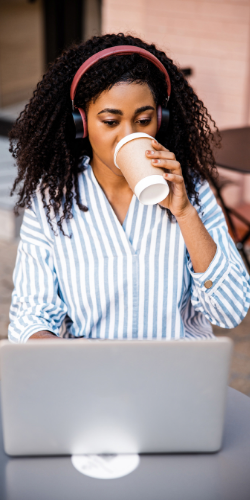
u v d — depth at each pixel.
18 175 1.29
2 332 2.69
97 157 1.17
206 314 1.21
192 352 0.84
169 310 1.23
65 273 1.23
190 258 1.17
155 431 0.90
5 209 3.72
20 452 0.91
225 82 3.79
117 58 1.04
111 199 1.22
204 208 1.26
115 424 0.89
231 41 3.65
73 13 5.78
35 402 0.87
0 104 5.91
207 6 3.66
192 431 0.91
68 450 0.92
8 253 3.57
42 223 1.24
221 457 0.94
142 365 0.85
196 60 3.85
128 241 1.20
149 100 1.06
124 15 4.05
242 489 0.88
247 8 3.50
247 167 2.33
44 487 0.87
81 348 0.83
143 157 0.95
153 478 0.89
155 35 3.96
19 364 0.84
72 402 0.87
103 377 0.85
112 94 1.04
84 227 1.21
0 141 5.22
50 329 1.15
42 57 5.88
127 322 1.23
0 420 1.03
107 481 0.88
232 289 1.15
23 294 1.25
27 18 5.67
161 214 1.20
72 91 1.09
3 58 5.72
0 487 0.86
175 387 0.87
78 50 1.16
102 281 1.21
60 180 1.21
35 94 1.20
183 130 1.23
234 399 1.13
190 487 0.88
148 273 1.21
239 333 2.72
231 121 3.87
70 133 1.21
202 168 1.27
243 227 3.73
